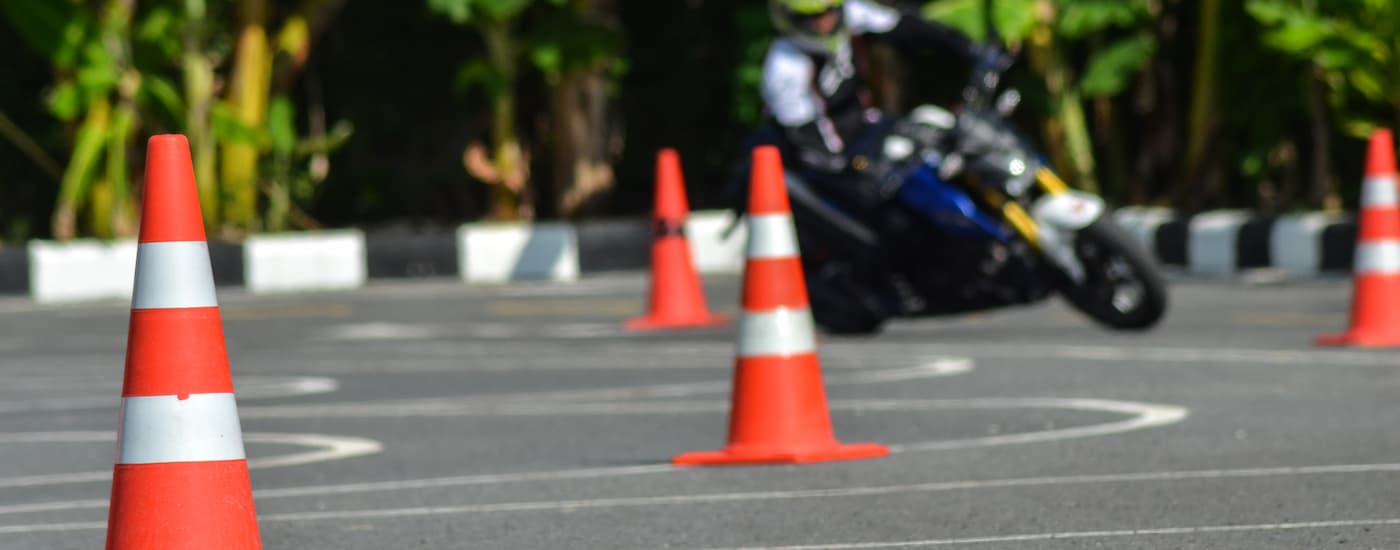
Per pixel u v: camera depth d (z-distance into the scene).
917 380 37.53
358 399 38.19
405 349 49.94
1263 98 99.00
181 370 16.83
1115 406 31.91
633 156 118.38
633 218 119.06
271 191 102.31
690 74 115.31
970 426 30.08
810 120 45.06
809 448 26.66
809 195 45.47
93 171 93.62
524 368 43.47
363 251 87.44
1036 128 107.56
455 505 23.95
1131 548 19.36
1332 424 28.67
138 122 97.38
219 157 101.50
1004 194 43.34
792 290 26.80
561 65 99.25
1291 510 21.34
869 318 45.97
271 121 101.38
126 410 16.89
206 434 16.83
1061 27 95.69
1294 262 71.94
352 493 25.42
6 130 97.31
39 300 81.31
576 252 88.75
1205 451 26.30
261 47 99.12
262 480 27.06
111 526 16.80
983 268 43.94
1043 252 43.31
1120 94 110.69
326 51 115.00
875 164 44.47
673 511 22.80
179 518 16.62
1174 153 106.31
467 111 117.38
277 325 60.19
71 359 50.81
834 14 44.56
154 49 94.06
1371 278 41.22
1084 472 24.75
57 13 90.69
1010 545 19.78
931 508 22.33
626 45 105.12
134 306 17.02
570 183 103.12
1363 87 86.19
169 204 17.09
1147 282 43.56
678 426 31.80
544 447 29.72
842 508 22.56
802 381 26.75
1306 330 45.50
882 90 99.50
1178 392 33.59
